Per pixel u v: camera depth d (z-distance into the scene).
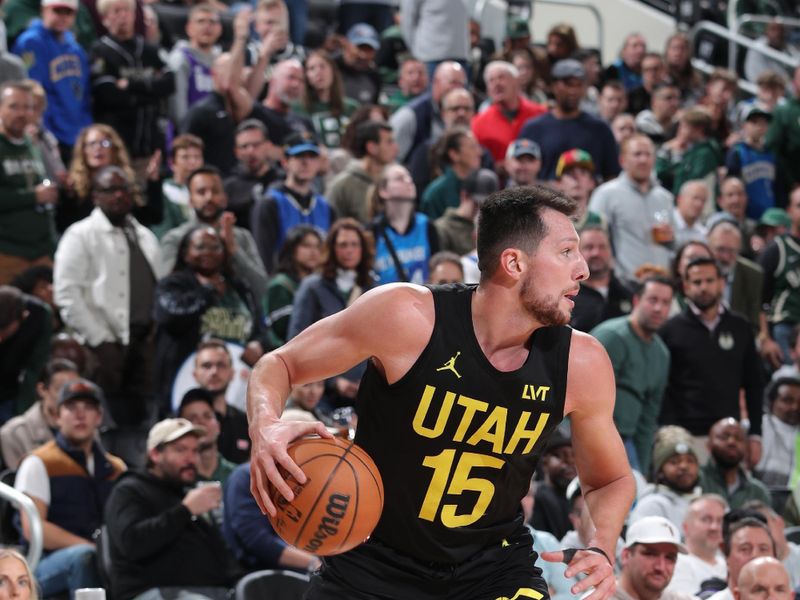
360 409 6.01
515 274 5.77
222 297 14.09
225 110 17.66
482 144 19.39
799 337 16.75
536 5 27.47
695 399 14.90
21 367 13.20
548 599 6.12
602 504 6.19
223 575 11.53
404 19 21.42
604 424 6.13
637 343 13.89
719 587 11.10
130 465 13.11
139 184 17.56
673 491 12.61
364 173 16.75
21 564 8.91
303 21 23.02
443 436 5.85
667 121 22.09
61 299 13.95
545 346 5.96
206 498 11.21
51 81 17.52
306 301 13.86
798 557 12.16
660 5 28.64
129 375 14.06
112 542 11.16
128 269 14.14
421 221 15.41
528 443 5.96
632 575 10.23
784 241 18.30
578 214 5.89
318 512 5.57
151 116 17.98
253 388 5.75
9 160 14.95
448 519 5.96
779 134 21.47
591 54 23.33
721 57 26.95
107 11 18.06
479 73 23.30
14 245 14.93
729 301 17.75
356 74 21.97
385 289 5.88
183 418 12.43
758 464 15.52
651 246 17.11
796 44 27.39
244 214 16.61
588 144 18.39
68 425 11.78
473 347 5.82
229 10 23.23
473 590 6.12
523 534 6.26
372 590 6.00
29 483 11.64
